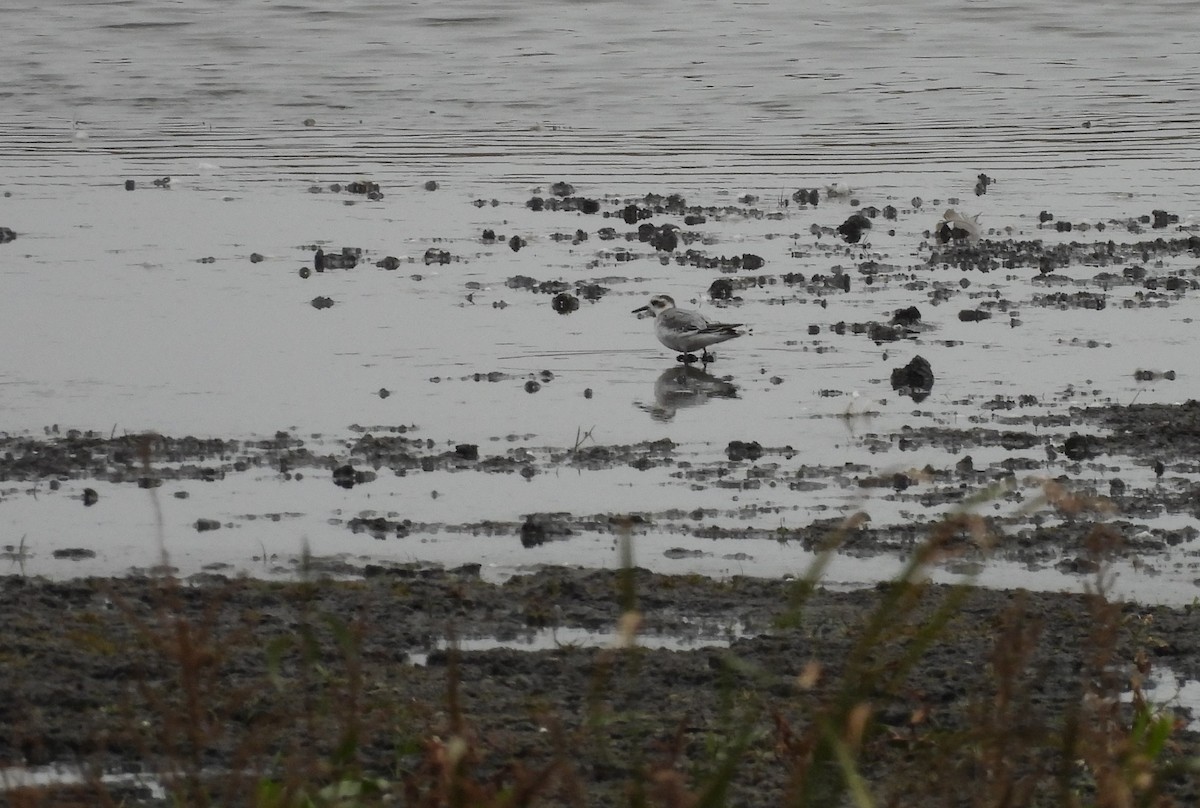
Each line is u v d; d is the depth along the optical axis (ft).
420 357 197.16
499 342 204.74
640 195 304.09
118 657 105.91
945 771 87.40
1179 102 412.98
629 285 236.22
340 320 214.48
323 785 90.07
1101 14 551.18
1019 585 125.08
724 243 264.52
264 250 256.52
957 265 249.55
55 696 100.01
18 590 119.14
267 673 104.22
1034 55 481.87
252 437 164.76
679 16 538.06
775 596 121.39
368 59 462.19
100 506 143.33
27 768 92.79
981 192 306.76
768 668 106.73
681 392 183.21
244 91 418.51
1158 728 82.79
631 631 68.13
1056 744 86.33
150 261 247.91
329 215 284.00
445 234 270.26
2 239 261.44
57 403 175.94
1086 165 334.24
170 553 131.64
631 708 100.89
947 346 203.31
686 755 94.63
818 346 203.51
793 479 152.56
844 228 270.46
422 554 132.36
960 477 152.15
